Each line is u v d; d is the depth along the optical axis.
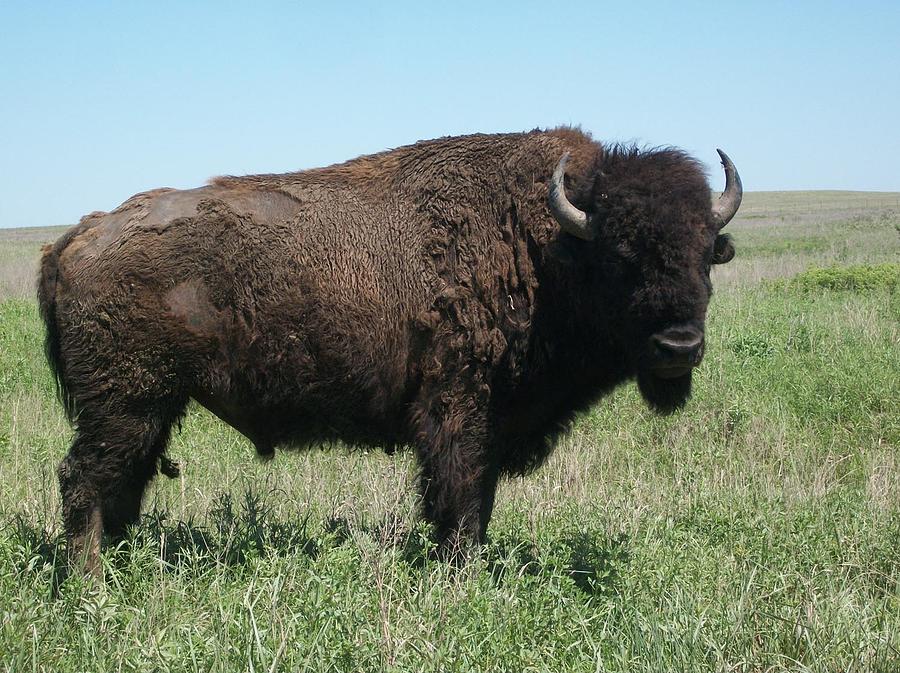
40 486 6.25
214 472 7.00
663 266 4.68
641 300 4.73
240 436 8.07
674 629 3.91
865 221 56.00
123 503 5.18
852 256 30.66
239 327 4.96
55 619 3.85
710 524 5.80
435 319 5.04
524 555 5.19
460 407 5.07
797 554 5.24
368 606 3.98
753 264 26.52
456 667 3.45
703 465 7.52
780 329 12.37
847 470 7.60
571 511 6.00
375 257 5.08
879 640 3.91
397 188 5.25
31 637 3.65
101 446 4.89
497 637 3.73
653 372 4.96
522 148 5.26
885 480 6.73
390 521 5.47
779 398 9.09
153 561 4.48
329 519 5.61
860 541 5.43
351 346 5.04
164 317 4.86
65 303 4.89
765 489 6.71
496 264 5.06
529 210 5.11
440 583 4.38
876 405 8.81
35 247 44.72
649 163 4.94
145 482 5.29
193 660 3.40
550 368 5.20
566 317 5.12
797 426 8.54
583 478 7.12
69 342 4.89
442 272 5.08
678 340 4.64
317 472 6.81
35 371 10.41
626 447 8.08
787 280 20.75
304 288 4.96
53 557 4.71
